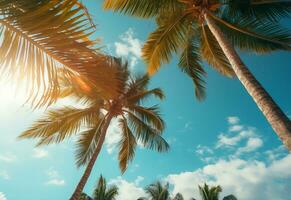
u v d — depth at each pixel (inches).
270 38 358.0
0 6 93.6
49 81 111.0
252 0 345.4
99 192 924.6
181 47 410.6
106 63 121.6
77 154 502.3
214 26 315.9
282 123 183.2
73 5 103.3
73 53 111.9
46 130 471.5
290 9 337.4
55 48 108.0
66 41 107.6
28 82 108.0
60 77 126.6
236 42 386.0
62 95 476.4
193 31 402.6
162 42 385.4
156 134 550.0
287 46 351.9
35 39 104.0
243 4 354.3
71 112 503.5
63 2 101.0
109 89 126.0
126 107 555.2
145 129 552.1
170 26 373.1
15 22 97.7
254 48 379.9
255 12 354.3
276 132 185.2
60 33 104.9
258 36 363.9
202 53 415.2
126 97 545.0
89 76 119.0
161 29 376.5
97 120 529.7
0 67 101.7
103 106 534.0
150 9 349.4
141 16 355.3
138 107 559.8
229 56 267.7
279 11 343.9
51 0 98.9
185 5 362.6
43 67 109.0
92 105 522.3
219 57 402.3
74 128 497.7
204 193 967.0
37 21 99.3
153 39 380.8
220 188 973.8
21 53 103.6
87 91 134.6
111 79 123.8
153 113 549.3
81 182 438.0
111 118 530.3
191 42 418.0
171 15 365.7
